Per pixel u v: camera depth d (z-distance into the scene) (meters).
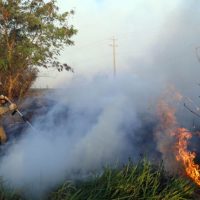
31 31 12.32
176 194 4.51
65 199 4.13
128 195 4.32
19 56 12.00
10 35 12.18
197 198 4.70
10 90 11.53
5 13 11.84
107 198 4.25
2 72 11.66
